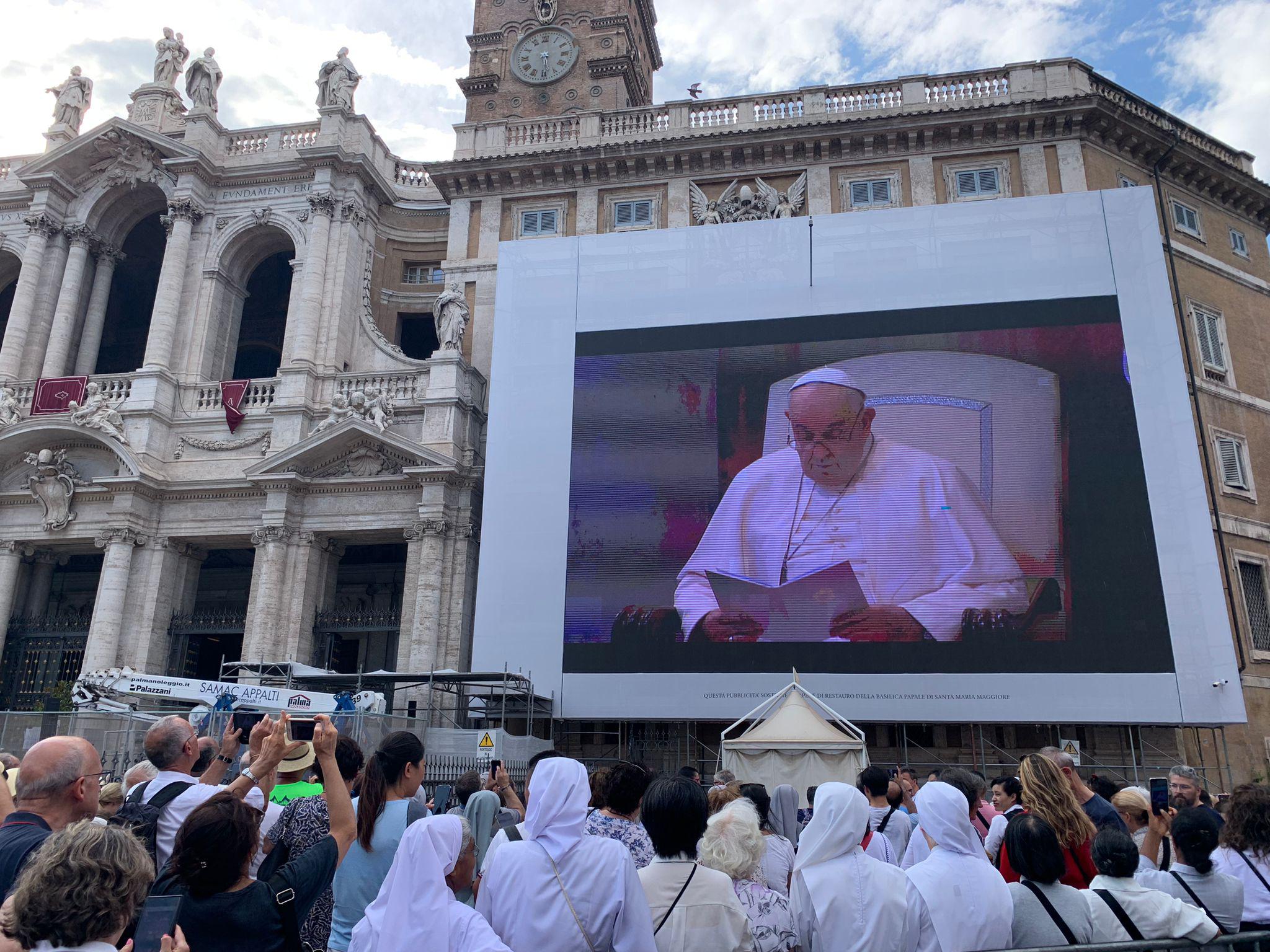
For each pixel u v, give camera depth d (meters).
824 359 25.50
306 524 28.14
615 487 25.45
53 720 18.30
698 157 30.62
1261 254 33.31
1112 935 5.17
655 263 27.20
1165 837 7.12
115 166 32.91
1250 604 28.03
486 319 30.52
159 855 5.61
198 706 20.55
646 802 5.11
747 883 5.32
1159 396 23.95
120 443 28.48
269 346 37.19
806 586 23.81
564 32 39.78
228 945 4.21
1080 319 24.72
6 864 4.44
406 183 35.22
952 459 24.19
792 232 26.66
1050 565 23.14
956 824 5.32
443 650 26.25
